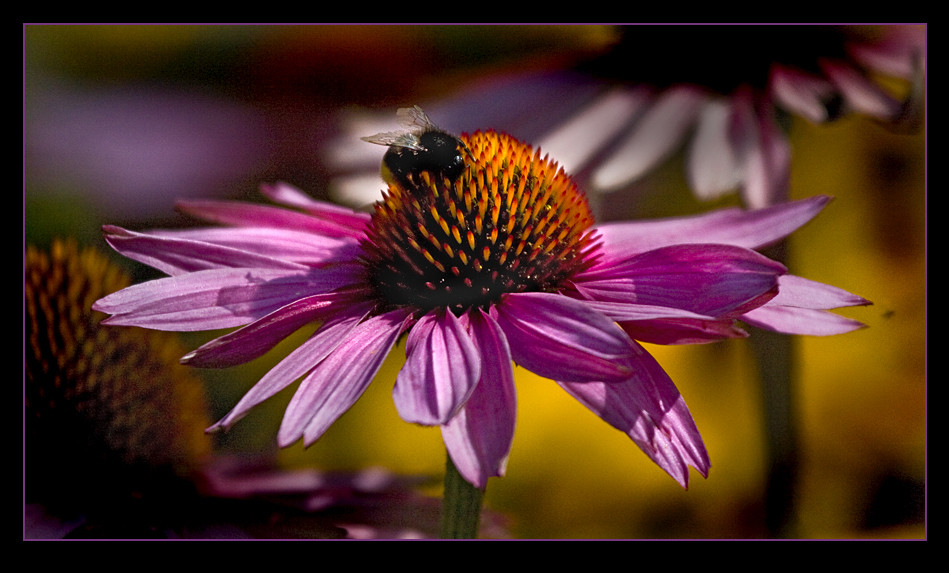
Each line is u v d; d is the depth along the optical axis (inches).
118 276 16.9
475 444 14.2
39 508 16.0
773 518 16.8
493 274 15.2
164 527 16.1
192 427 16.9
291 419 14.3
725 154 17.7
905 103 17.1
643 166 18.0
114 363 16.4
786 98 18.2
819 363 18.3
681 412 14.6
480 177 15.5
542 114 18.9
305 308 15.1
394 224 15.5
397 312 15.2
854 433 18.0
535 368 14.5
